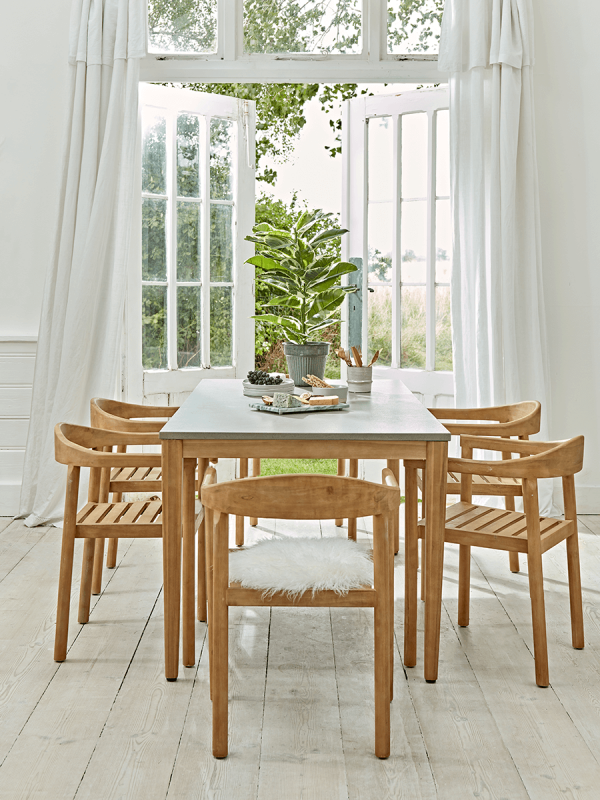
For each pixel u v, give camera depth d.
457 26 4.14
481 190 4.16
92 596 3.21
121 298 4.21
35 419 4.27
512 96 4.12
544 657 2.47
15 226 4.35
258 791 1.93
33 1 4.27
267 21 4.50
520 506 4.41
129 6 4.12
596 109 4.31
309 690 2.44
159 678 2.51
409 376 4.64
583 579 3.45
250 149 4.72
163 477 2.42
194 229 4.62
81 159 4.16
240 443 2.41
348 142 4.69
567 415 4.47
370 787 1.95
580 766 2.05
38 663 2.61
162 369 4.59
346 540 2.37
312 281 3.54
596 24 4.28
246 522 4.32
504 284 4.16
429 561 2.46
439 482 2.43
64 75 4.30
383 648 2.06
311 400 2.84
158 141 4.46
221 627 2.05
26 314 4.39
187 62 4.46
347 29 4.51
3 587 3.30
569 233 4.37
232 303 4.79
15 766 2.03
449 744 2.15
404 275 4.63
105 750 2.10
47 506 4.22
